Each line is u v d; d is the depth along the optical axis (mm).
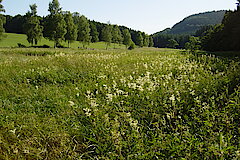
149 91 5832
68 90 7070
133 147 3498
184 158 2988
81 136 4121
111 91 6141
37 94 6543
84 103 5711
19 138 4016
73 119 4738
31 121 4543
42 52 22312
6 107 5422
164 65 10461
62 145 3818
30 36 47844
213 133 3717
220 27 36000
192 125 4246
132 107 5070
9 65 10586
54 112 5238
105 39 61312
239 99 5074
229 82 6656
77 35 52531
